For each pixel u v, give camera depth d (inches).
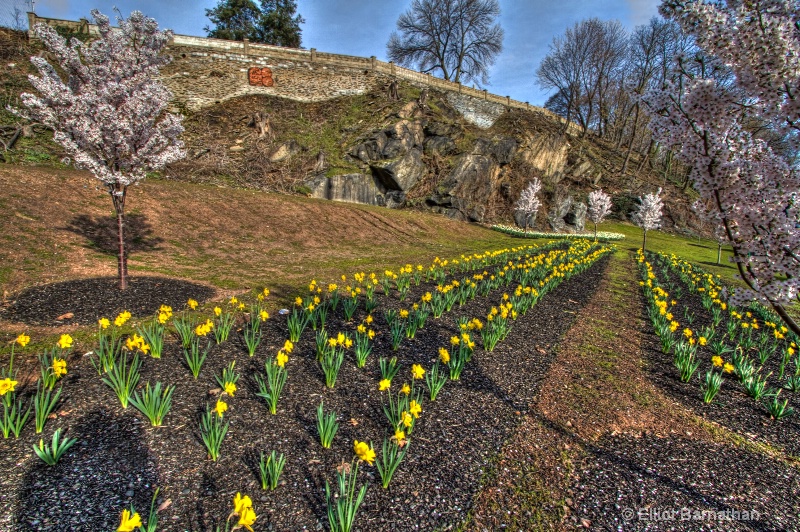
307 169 867.4
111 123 256.5
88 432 124.2
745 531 98.9
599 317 294.2
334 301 267.4
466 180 1072.8
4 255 314.5
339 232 658.2
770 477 122.3
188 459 114.3
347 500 99.3
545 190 1279.5
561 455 126.5
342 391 159.5
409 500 103.4
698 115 109.7
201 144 820.6
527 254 632.4
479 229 980.6
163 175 674.8
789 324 111.0
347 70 1179.9
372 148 973.8
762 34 97.2
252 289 318.7
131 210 484.4
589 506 105.1
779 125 111.9
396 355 199.6
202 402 145.1
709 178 113.8
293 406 146.0
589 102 1854.1
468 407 152.4
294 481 108.0
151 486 103.3
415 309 258.8
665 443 137.5
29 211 394.3
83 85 273.6
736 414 162.6
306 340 212.4
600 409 157.2
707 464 126.8
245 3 1460.4
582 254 637.3
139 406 128.3
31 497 96.9
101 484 102.7
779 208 108.7
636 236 1343.5
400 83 1230.3
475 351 210.2
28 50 816.9
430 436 132.3
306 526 93.3
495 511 101.4
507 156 1182.3
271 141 899.4
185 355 169.5
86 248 374.6
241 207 603.8
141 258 390.0
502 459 122.3
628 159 1790.1
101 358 159.5
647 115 122.9
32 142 614.5
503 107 1475.1
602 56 1744.6
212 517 94.1
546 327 260.1
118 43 274.5
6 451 113.6
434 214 987.3
